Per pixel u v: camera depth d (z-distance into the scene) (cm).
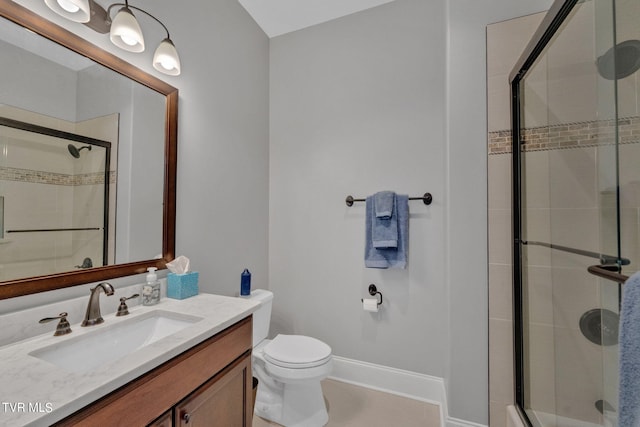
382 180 200
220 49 179
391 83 199
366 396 186
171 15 145
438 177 186
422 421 162
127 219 122
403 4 197
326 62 219
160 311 115
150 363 73
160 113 137
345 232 210
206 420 93
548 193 124
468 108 149
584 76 108
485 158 146
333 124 215
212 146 172
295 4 201
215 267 174
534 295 131
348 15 213
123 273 118
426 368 185
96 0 110
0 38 87
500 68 145
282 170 231
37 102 95
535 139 131
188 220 154
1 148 86
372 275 200
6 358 75
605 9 101
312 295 219
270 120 236
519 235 138
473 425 143
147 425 73
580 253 110
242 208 200
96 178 111
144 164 129
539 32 116
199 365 91
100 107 113
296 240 225
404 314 192
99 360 95
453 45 152
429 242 187
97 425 62
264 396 166
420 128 191
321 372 146
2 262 85
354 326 205
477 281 146
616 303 95
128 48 115
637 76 93
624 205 95
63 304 97
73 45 103
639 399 55
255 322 174
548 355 123
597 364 102
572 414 112
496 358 142
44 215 96
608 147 101
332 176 215
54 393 59
